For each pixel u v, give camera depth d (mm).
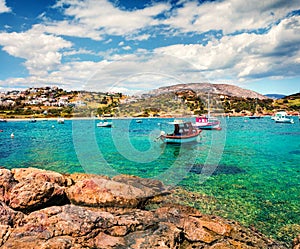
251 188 10227
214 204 8227
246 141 26031
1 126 52781
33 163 15438
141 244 5008
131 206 6977
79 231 5207
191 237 5680
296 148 21500
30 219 5645
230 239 5828
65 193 7621
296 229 6734
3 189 7457
